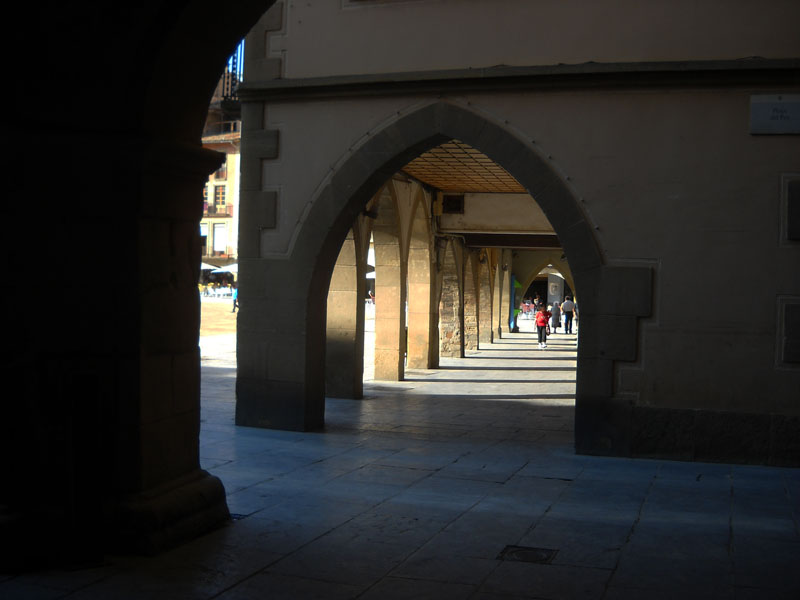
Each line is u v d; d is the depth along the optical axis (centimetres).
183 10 489
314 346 1099
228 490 725
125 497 532
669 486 790
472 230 1952
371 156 1066
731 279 930
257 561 520
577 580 497
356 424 1154
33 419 510
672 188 947
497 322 3419
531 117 994
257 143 1111
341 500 699
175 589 463
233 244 6919
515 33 1007
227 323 3694
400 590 474
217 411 1238
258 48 1114
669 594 473
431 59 1043
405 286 1778
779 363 915
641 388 948
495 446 1002
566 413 1303
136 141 508
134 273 525
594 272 965
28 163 503
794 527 636
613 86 964
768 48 923
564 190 979
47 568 494
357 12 1074
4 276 508
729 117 932
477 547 567
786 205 916
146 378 535
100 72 497
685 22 948
